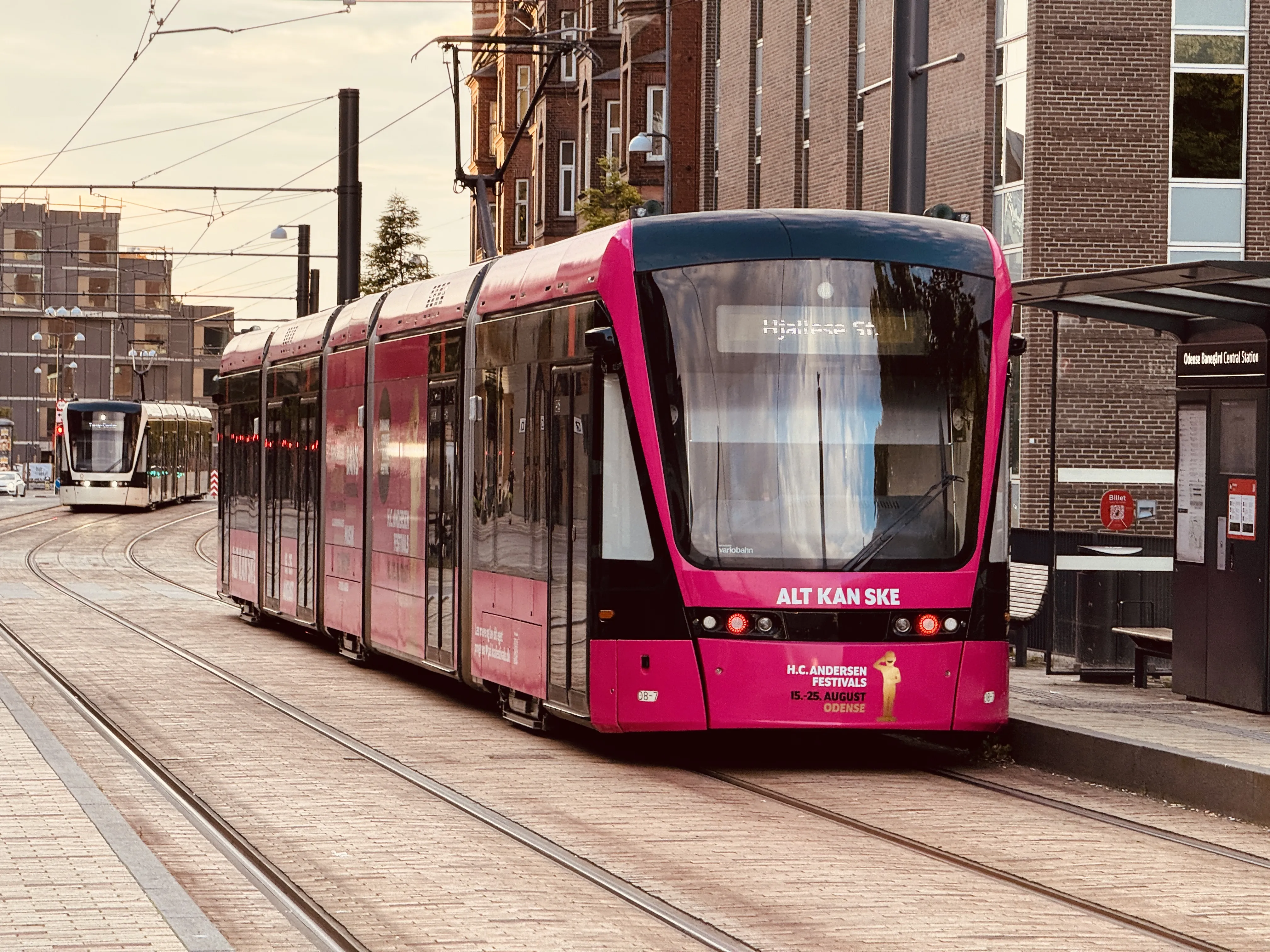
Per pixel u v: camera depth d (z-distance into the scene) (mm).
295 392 26203
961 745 16984
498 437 17766
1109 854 11750
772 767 15625
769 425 14992
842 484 15000
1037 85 31359
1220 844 12203
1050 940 9312
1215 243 31781
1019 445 32062
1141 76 31531
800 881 10703
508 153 32062
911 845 11930
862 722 14805
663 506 14852
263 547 28000
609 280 15211
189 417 86375
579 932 9312
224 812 12922
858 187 40031
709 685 14734
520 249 75312
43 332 157375
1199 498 17938
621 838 12062
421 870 10891
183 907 9016
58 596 35125
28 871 9914
